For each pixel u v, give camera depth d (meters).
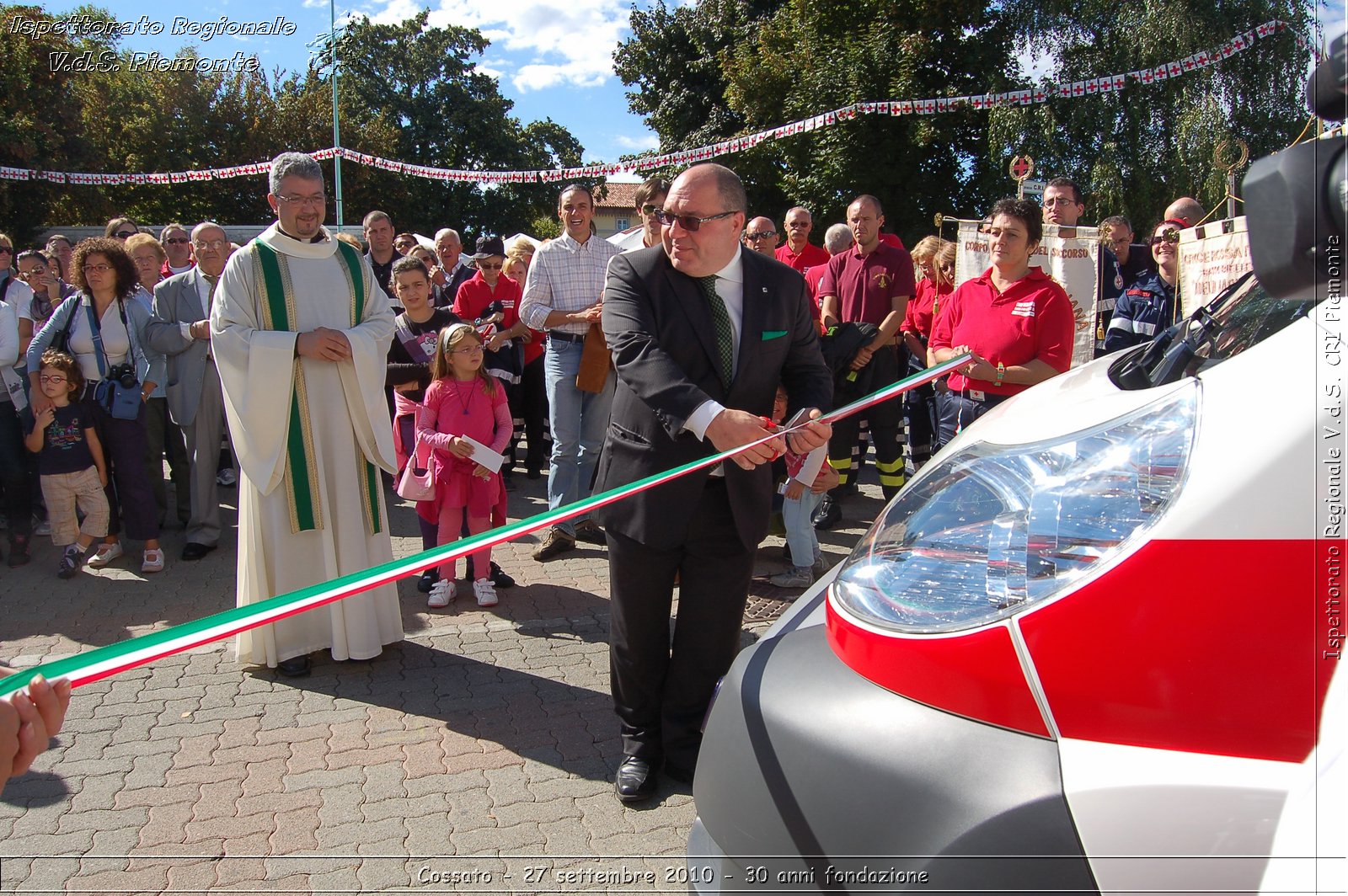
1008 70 20.97
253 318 3.94
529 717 3.76
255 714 3.76
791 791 1.76
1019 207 4.21
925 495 1.91
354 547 4.11
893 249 6.35
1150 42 18.38
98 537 5.64
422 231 38.47
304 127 28.39
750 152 23.92
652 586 3.06
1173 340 2.14
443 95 40.50
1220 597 1.43
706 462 2.35
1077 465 1.67
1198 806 1.42
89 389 5.55
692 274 2.85
